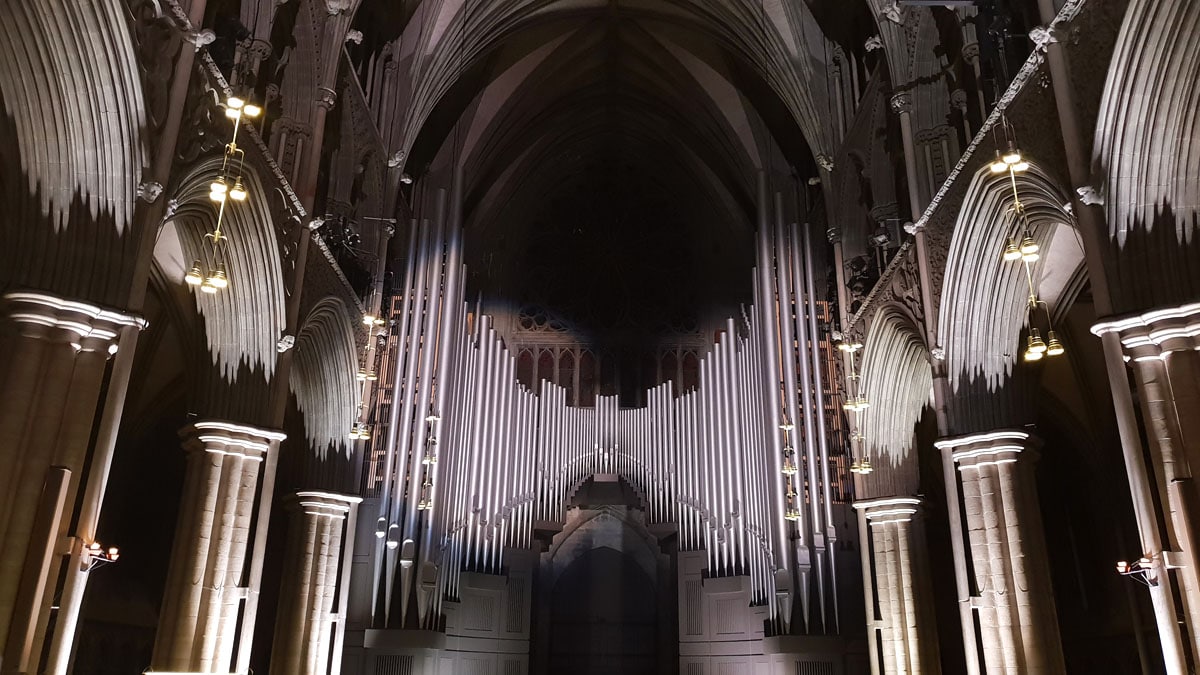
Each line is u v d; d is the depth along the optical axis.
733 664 25.86
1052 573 25.91
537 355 33.00
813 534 22.48
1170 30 10.41
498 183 33.59
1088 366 21.70
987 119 14.64
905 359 20.16
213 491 15.26
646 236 34.94
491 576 26.89
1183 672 9.47
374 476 23.19
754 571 25.17
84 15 10.52
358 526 22.64
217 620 14.81
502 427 27.73
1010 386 15.66
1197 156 10.79
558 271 34.38
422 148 29.47
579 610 30.38
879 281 20.11
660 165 35.59
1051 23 12.23
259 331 15.98
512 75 29.58
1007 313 15.62
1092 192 11.28
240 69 15.37
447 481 24.19
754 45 25.81
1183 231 10.79
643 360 33.19
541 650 28.27
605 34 30.00
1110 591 23.20
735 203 34.00
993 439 15.25
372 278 22.78
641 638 30.05
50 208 10.86
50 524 9.80
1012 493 15.04
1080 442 23.30
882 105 20.86
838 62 24.30
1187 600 9.60
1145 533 10.05
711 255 34.38
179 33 12.05
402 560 22.31
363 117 21.98
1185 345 10.30
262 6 16.05
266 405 16.03
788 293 24.98
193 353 16.70
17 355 10.30
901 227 20.53
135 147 11.16
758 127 29.81
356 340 21.77
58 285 10.65
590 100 33.22
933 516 26.66
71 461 10.34
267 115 17.64
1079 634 24.66
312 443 21.06
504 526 27.42
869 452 20.92
